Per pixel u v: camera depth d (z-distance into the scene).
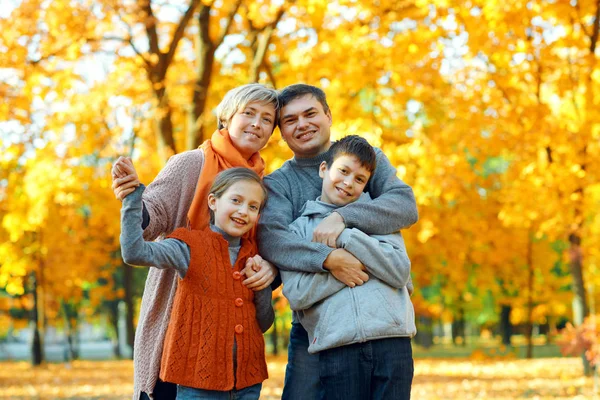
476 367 19.78
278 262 3.55
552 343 38.88
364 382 3.36
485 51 13.26
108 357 37.69
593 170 14.11
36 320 27.09
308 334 3.59
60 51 12.50
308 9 11.64
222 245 3.46
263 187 3.55
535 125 13.88
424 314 26.64
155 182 3.62
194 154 3.72
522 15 12.80
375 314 3.35
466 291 30.67
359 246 3.39
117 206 20.61
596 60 13.70
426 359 24.62
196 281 3.36
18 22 12.18
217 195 3.51
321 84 12.78
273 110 3.82
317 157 3.93
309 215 3.66
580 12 14.04
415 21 13.34
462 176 13.91
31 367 25.50
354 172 3.59
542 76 14.62
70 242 25.20
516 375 16.77
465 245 20.69
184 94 13.17
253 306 3.56
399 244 3.62
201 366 3.30
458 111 14.25
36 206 15.47
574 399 11.60
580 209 14.67
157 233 3.56
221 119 3.89
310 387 3.73
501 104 14.18
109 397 13.54
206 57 12.42
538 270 26.30
